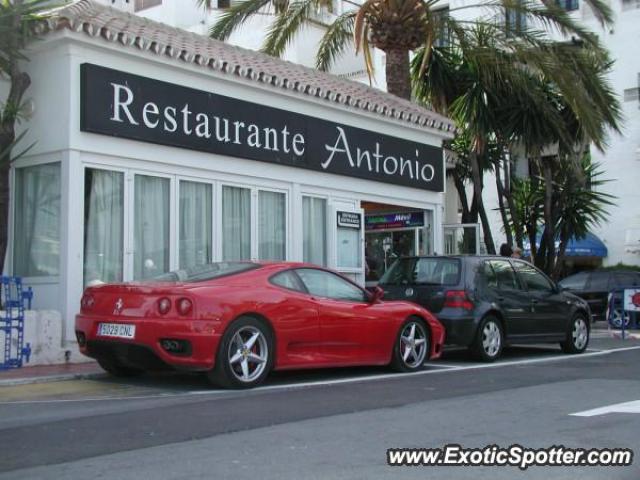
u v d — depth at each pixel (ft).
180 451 17.38
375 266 55.57
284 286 28.32
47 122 34.19
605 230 86.33
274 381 29.27
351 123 47.78
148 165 36.58
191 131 38.04
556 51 56.08
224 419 21.04
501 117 56.34
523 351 43.27
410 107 52.49
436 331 33.47
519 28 57.36
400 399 24.68
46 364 31.58
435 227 54.24
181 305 25.31
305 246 44.93
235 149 40.22
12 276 33.83
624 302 53.57
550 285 40.70
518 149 57.41
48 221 34.50
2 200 33.35
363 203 53.62
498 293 37.09
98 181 34.78
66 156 33.37
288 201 43.75
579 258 87.51
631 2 86.12
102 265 34.71
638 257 83.92
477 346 35.65
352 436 18.93
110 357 27.55
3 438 18.76
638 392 26.21
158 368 26.76
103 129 34.22
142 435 19.02
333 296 30.12
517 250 58.13
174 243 37.47
